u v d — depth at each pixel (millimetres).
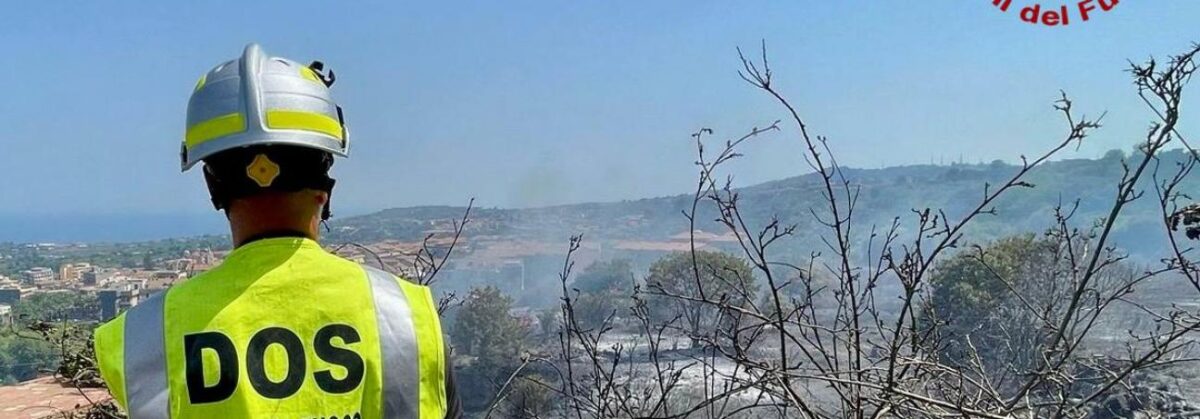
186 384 1465
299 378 1493
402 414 1534
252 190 1581
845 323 3770
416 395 1554
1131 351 4078
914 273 3666
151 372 1477
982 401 3893
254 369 1485
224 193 1604
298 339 1518
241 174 1577
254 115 1567
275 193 1594
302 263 1580
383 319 1574
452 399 1657
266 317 1522
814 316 3857
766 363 3672
